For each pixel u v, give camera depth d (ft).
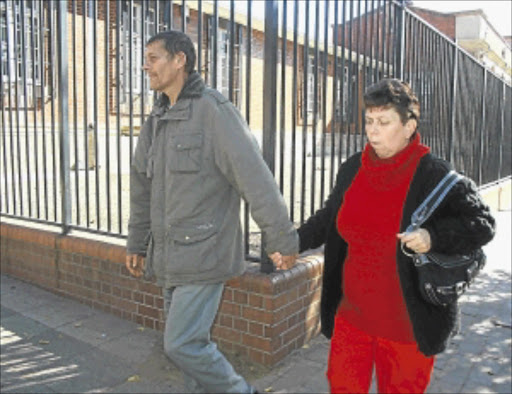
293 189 11.38
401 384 6.22
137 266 8.89
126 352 11.31
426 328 5.87
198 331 7.35
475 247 5.57
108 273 13.42
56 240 14.61
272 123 10.46
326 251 6.82
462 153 24.81
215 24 11.27
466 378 10.26
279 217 7.11
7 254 16.38
